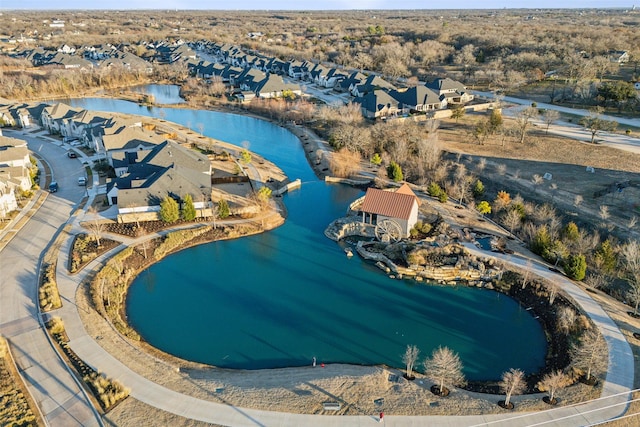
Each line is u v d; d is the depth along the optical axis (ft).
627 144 336.29
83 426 128.36
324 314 188.65
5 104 463.83
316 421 131.64
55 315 173.88
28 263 209.77
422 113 436.76
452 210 265.54
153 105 522.88
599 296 187.93
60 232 236.63
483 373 157.17
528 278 201.87
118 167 310.24
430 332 178.50
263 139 408.26
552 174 291.58
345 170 320.29
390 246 232.12
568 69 527.40
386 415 134.21
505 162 316.81
